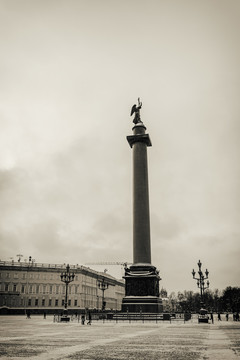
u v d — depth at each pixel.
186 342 18.02
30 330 27.39
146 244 49.34
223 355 13.12
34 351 13.93
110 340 18.95
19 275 86.81
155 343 17.45
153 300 45.41
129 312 44.91
